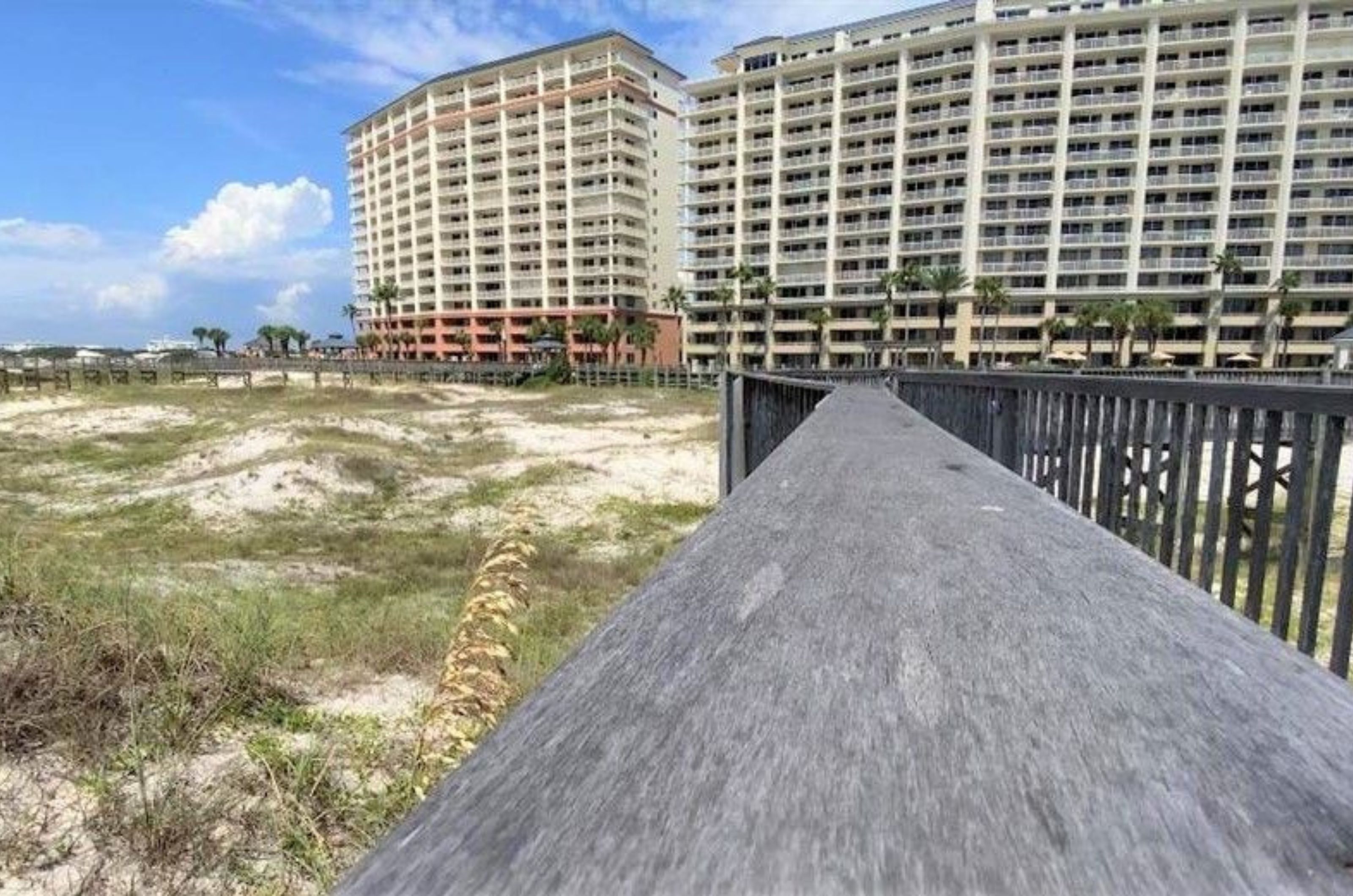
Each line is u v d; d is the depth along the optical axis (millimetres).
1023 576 1037
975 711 650
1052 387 4738
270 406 37406
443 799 540
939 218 63375
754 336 72938
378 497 16766
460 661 2371
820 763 567
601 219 83375
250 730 3135
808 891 430
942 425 8195
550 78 85562
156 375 53906
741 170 71062
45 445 23828
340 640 4828
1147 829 493
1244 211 56250
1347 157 54781
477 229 92062
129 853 2232
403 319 101562
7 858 2162
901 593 960
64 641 3166
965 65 59906
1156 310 55781
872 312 67000
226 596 6176
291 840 2361
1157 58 56250
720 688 693
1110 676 726
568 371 55312
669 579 1019
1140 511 4465
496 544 2465
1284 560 2467
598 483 18594
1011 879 443
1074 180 59156
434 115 94312
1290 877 448
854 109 65125
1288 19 54000
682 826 491
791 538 1232
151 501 15555
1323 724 639
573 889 432
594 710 654
